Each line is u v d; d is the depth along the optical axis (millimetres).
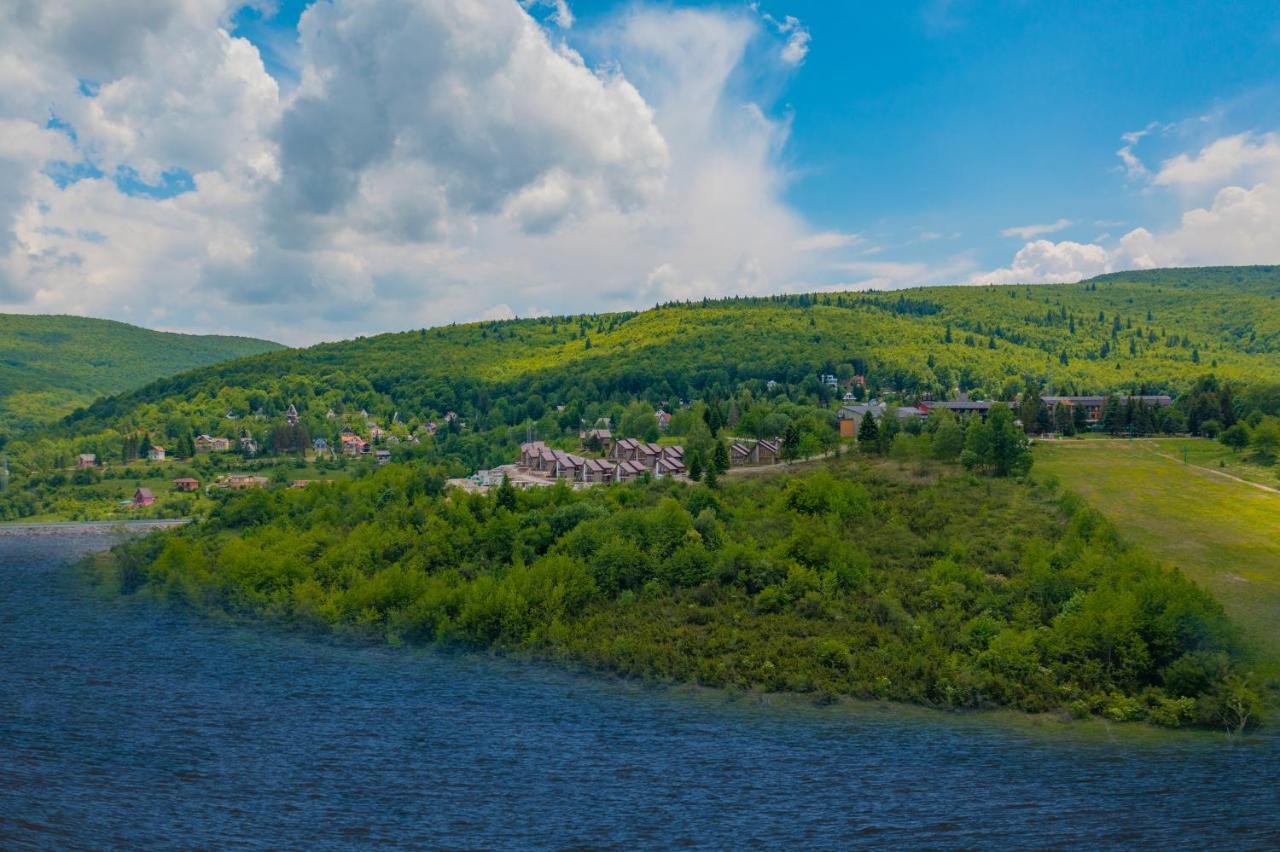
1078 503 99250
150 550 130125
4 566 144125
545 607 89500
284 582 107062
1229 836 50312
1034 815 53688
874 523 101188
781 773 60906
